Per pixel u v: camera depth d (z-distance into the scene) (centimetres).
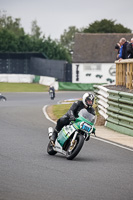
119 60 7200
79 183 2842
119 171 3300
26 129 5831
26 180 2875
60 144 3819
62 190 2636
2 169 3219
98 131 5894
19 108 9419
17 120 6912
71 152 3791
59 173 3141
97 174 3156
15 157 3762
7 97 15825
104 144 4750
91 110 3769
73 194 2548
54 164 3488
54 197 2466
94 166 3462
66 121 3862
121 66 7444
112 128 6128
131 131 5544
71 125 3750
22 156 3822
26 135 5244
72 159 3738
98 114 7131
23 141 4750
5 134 5284
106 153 4175
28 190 2609
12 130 5681
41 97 15950
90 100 3722
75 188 2700
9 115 7712
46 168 3312
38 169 3262
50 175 3061
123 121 5781
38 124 6456
